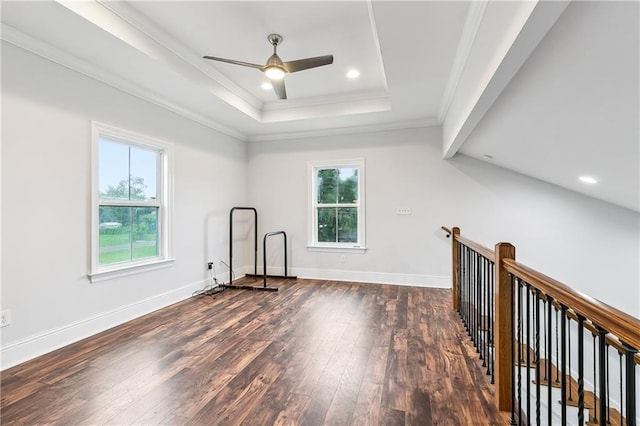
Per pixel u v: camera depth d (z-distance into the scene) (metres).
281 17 2.55
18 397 1.86
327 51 3.09
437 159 4.54
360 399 1.85
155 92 3.43
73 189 2.69
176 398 1.86
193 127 4.16
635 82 1.45
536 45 1.51
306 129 4.96
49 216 2.51
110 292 3.01
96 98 2.88
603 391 0.88
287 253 5.25
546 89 1.91
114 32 2.37
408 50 2.61
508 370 1.74
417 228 4.63
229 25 2.66
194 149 4.18
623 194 3.30
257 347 2.54
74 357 2.37
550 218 4.17
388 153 4.74
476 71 2.28
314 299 3.91
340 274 4.99
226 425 1.63
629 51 1.30
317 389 1.95
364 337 2.73
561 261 4.14
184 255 3.98
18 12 2.07
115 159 3.17
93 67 2.81
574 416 2.43
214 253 4.57
